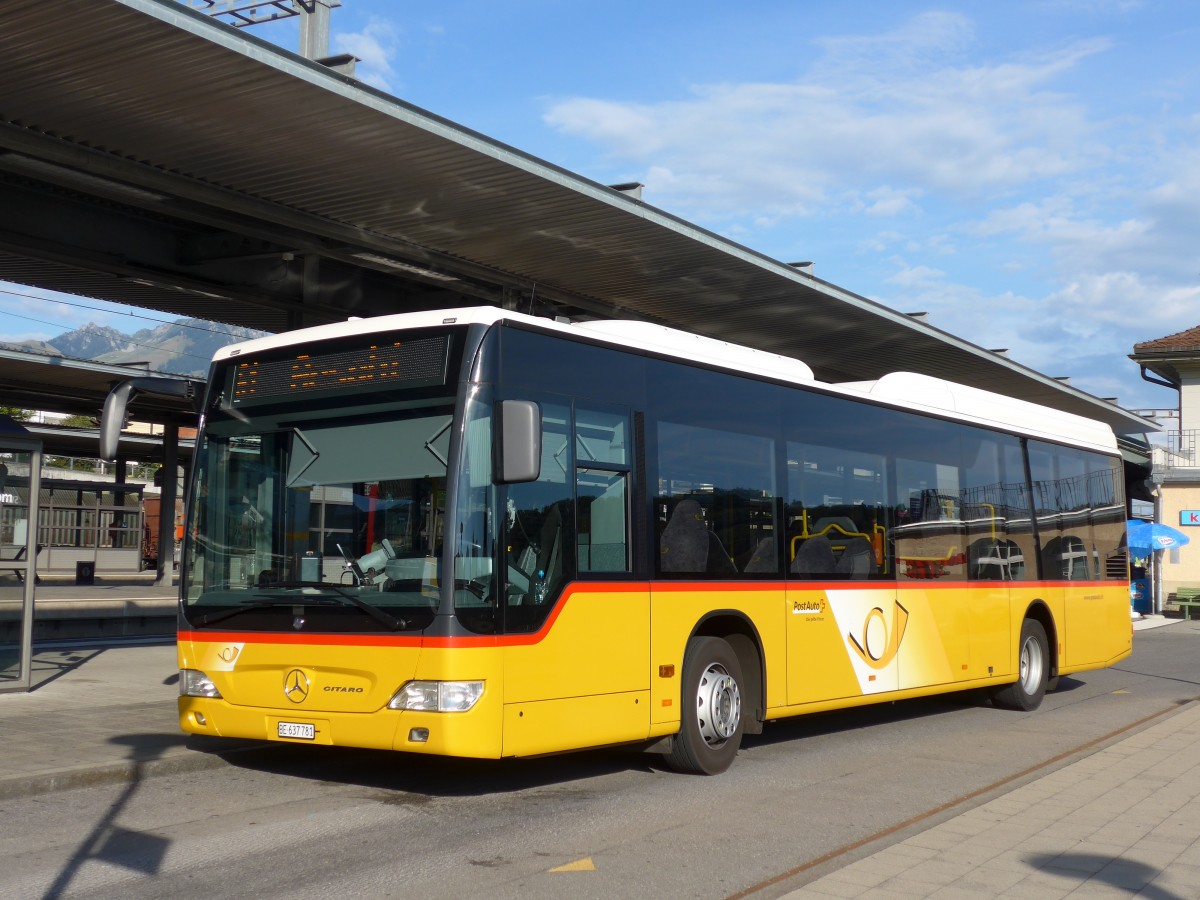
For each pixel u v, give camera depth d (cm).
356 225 1386
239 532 889
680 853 714
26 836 736
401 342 852
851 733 1273
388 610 802
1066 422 1689
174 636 2273
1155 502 4025
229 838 739
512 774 978
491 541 809
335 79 1027
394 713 792
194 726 891
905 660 1249
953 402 1405
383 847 721
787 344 2058
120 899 604
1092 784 927
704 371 1027
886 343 2045
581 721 857
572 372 895
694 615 970
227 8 1577
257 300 1583
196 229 1489
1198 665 2189
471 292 1695
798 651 1088
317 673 830
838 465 1183
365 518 833
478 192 1273
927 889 618
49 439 4034
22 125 1094
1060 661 1568
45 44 934
